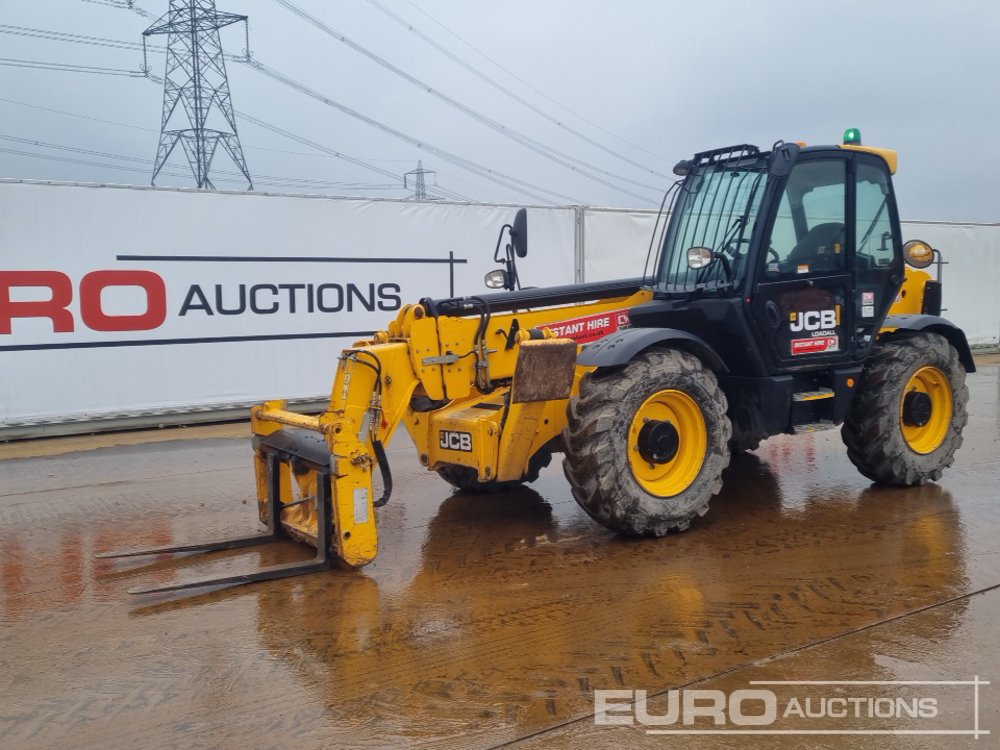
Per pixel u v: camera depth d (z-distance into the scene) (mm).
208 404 9438
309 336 9867
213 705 3162
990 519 5367
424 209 10328
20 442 8633
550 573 4512
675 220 5836
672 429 4992
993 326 15453
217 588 4379
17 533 5492
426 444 5359
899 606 3975
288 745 2879
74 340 8789
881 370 5914
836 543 4926
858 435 6004
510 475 5051
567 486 6520
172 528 5539
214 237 9305
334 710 3107
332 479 4465
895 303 6504
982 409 9969
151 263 9039
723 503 5848
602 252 11359
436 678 3340
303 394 9898
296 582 4449
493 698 3174
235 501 6219
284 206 9609
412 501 6121
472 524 5484
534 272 10953
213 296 9359
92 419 8945
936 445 6223
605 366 4789
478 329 5258
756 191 5309
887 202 5840
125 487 6715
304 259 9758
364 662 3492
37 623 3971
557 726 2975
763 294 5242
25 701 3225
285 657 3553
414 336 4988
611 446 4758
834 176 5547
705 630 3746
